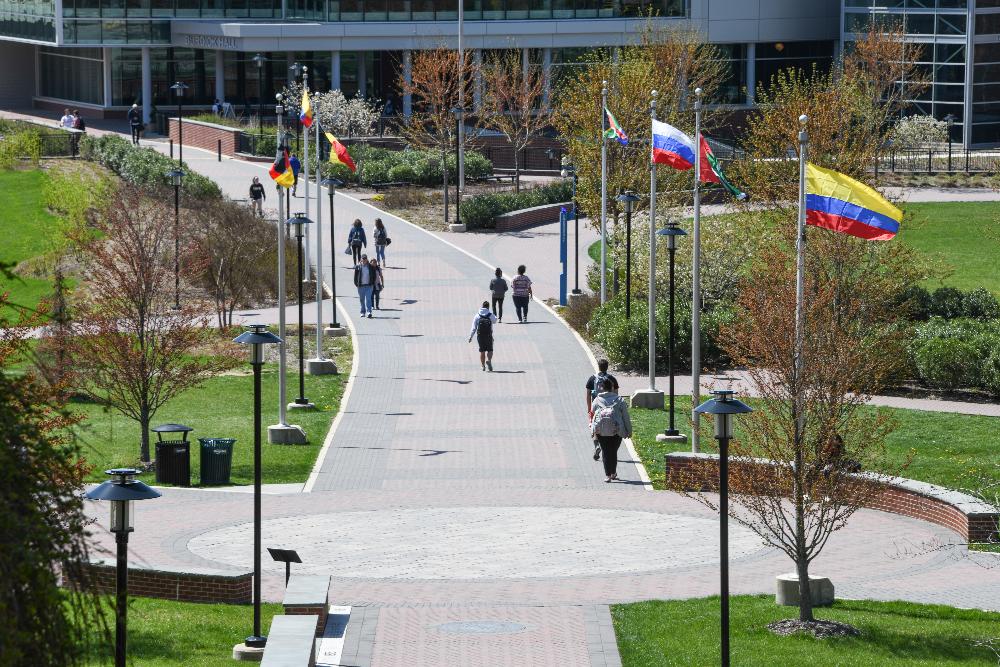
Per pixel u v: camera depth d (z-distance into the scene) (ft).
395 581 130.52
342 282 290.15
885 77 404.16
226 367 194.70
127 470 91.25
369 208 363.97
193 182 331.98
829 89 283.59
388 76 499.10
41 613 51.65
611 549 141.38
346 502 160.35
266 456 180.75
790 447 116.98
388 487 166.91
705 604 121.70
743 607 120.78
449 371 225.97
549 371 225.76
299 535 147.02
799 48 490.08
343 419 199.21
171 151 370.94
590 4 476.13
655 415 198.29
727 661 102.42
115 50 489.67
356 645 110.42
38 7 481.87
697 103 173.78
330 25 465.06
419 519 153.17
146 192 318.65
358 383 219.00
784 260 179.22
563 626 115.65
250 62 490.08
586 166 298.15
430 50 450.30
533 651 108.99
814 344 118.83
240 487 167.63
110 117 493.36
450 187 395.96
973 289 270.05
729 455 134.41
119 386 180.04
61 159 395.55
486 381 219.61
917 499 151.84
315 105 427.33
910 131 411.54
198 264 233.35
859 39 415.85
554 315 266.98
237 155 415.85
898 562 136.36
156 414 203.72
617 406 166.61
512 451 182.29
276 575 132.98
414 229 344.69
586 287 287.69
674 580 130.72
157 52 486.79
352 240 297.33
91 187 321.52
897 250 212.84
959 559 136.98
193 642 109.70
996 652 104.68
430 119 420.36
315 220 339.16
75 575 55.42
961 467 163.94
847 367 118.93
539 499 161.17
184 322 187.21
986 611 119.65
